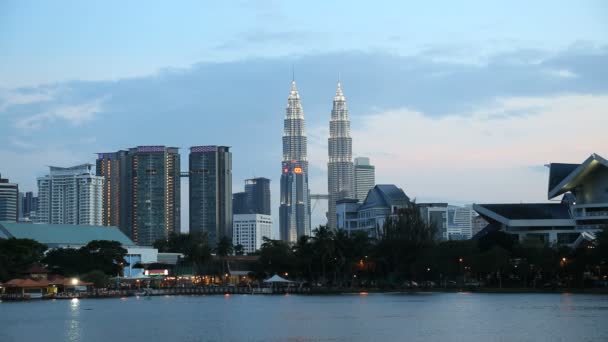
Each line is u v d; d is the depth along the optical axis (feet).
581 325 394.32
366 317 472.44
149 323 461.37
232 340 367.25
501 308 520.42
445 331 382.83
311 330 401.08
